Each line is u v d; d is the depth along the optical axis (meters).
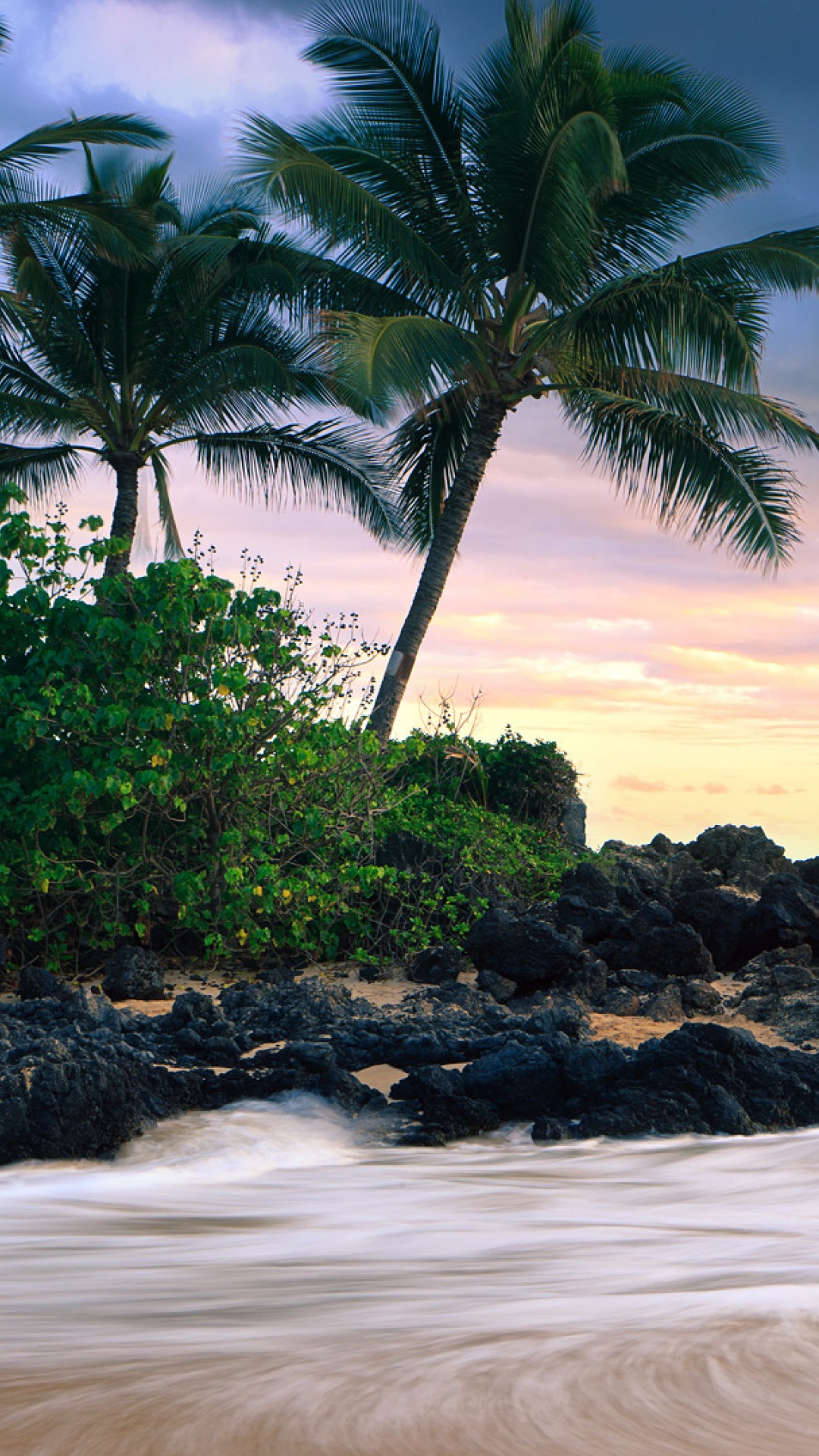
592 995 9.79
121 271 19.91
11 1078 5.82
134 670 11.00
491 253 17.41
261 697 11.46
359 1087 6.75
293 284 18.41
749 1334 2.04
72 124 17.80
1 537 11.48
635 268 17.59
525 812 18.72
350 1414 1.58
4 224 18.25
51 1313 2.88
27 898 11.62
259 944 11.33
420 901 12.04
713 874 15.11
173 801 10.99
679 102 16.64
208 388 20.20
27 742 10.88
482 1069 6.84
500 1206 4.95
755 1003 8.97
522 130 16.19
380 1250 4.06
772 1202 4.92
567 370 17.11
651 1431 1.52
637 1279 3.14
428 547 21.12
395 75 17.09
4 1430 1.54
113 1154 5.80
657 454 17.03
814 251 15.97
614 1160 5.82
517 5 16.89
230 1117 6.36
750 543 16.70
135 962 10.09
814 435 16.11
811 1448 1.47
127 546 11.84
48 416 20.22
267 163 15.38
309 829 11.70
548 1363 1.85
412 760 17.67
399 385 14.71
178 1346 2.22
